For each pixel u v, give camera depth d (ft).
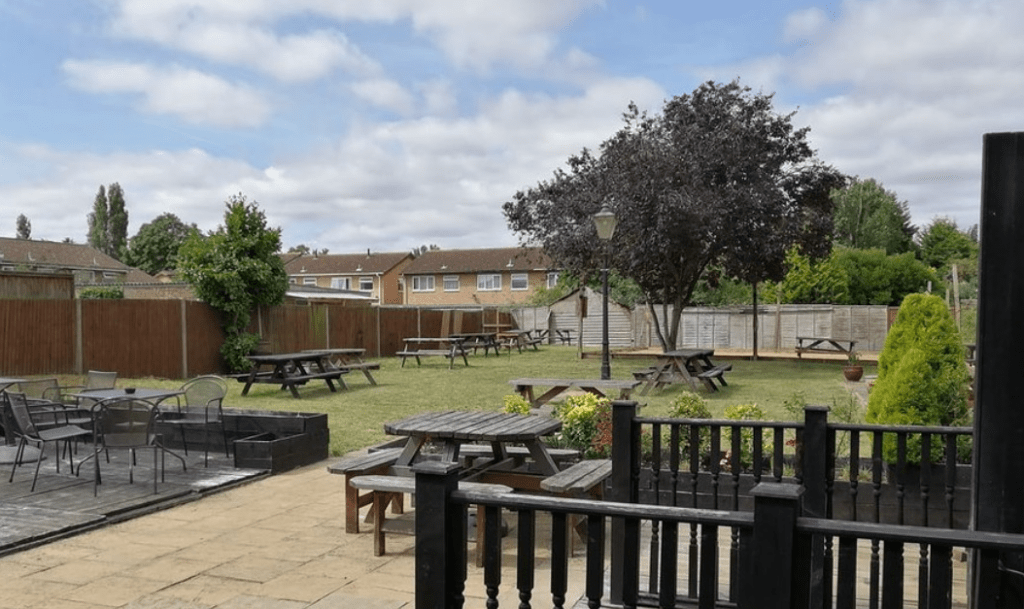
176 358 57.21
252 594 13.89
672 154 61.67
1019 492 8.77
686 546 17.08
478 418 18.75
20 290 48.88
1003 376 8.87
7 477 22.41
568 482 15.88
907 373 18.99
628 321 102.68
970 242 158.10
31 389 27.27
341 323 75.41
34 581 14.46
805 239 69.62
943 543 6.75
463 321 95.04
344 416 37.37
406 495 21.45
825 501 14.67
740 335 93.09
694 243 62.49
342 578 14.78
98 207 253.24
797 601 7.22
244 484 22.61
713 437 14.66
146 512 19.34
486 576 8.76
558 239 66.08
